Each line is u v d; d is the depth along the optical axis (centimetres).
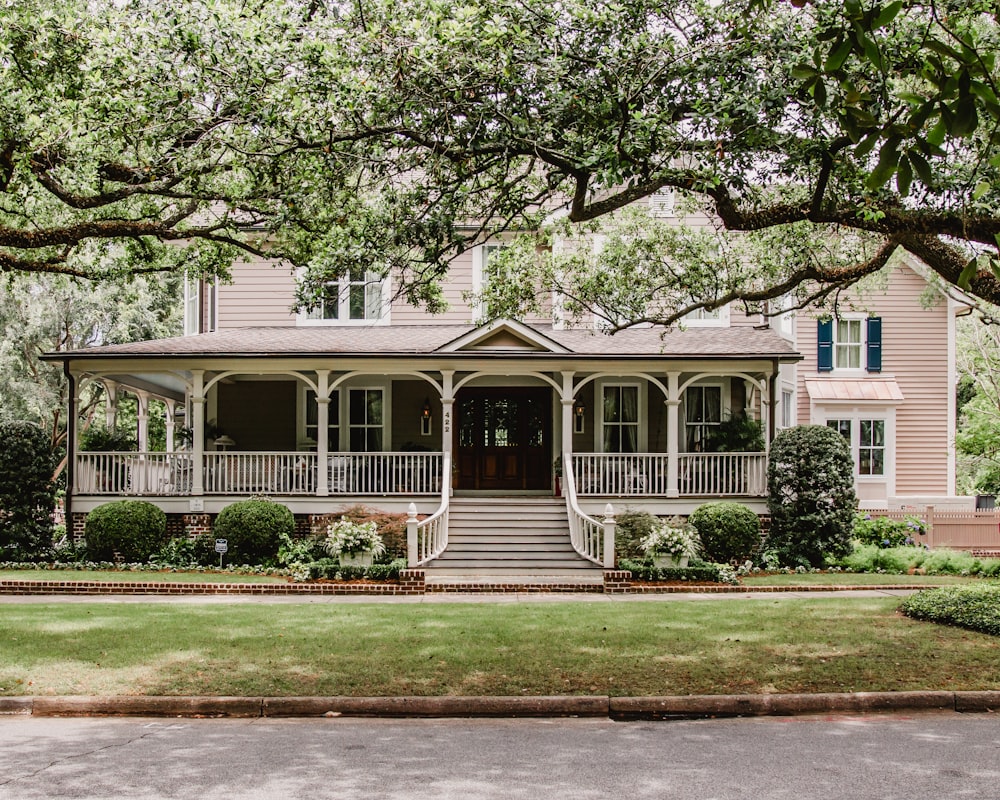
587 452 2444
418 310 2553
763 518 2222
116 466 2252
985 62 495
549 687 975
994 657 1091
